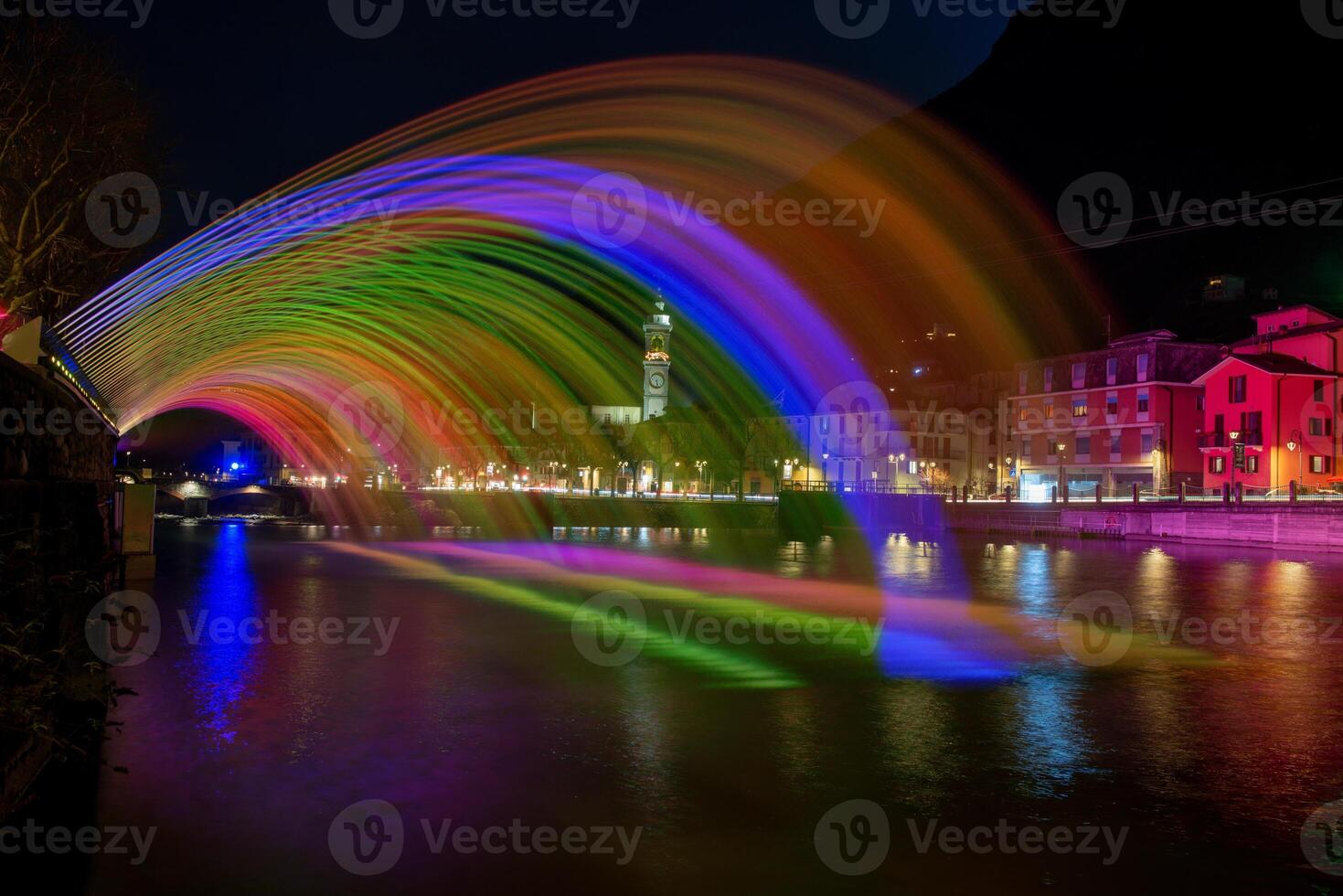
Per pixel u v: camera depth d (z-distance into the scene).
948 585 36.56
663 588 34.97
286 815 9.95
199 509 110.44
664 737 13.26
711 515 91.19
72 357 15.67
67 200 27.14
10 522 9.51
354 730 13.43
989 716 14.70
